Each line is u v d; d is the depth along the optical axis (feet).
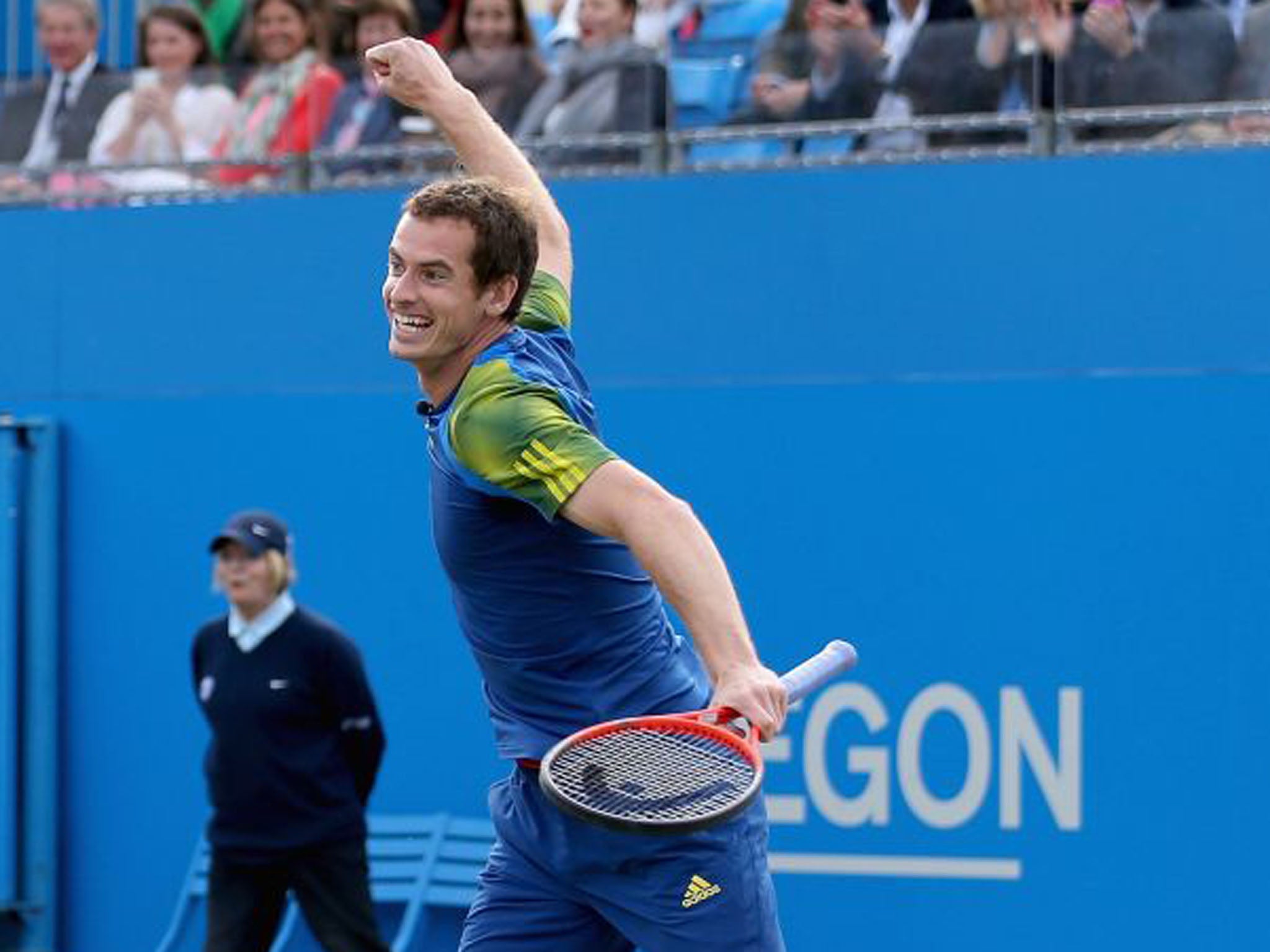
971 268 82.69
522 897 47.78
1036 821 81.10
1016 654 81.61
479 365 42.06
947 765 82.28
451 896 87.20
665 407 86.48
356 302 90.38
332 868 79.71
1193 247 80.18
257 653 79.56
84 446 93.71
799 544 84.58
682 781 39.70
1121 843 80.07
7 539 92.17
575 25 93.66
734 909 45.98
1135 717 80.12
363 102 93.04
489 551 44.16
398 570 89.61
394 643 89.61
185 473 92.48
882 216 83.87
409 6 93.50
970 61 84.58
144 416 93.04
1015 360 82.07
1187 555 79.77
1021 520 81.76
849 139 85.97
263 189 93.91
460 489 43.47
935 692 82.58
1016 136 83.97
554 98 89.97
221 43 97.71
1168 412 80.18
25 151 97.19
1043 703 81.20
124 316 93.35
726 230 85.81
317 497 90.74
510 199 43.06
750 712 38.37
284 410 91.20
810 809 83.76
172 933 89.45
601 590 44.86
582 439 40.45
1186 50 82.12
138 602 92.84
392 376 89.92
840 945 83.20
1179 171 80.33
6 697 91.97
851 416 84.07
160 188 95.14
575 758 40.16
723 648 38.91
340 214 90.63
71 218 94.12
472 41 91.25
